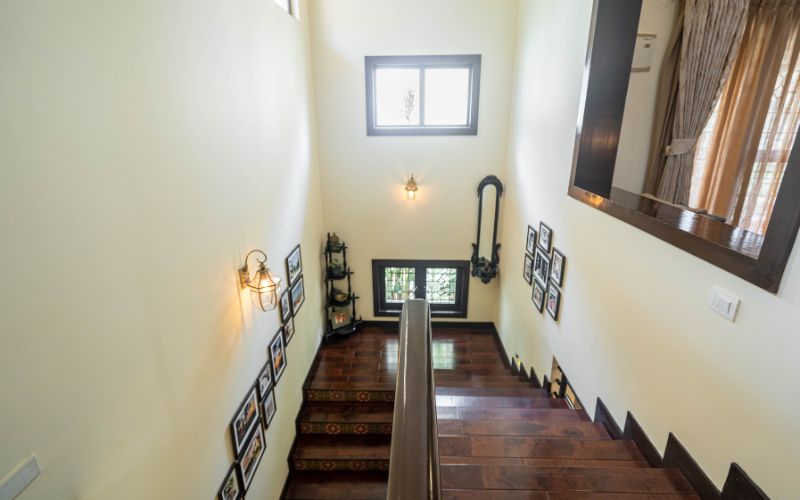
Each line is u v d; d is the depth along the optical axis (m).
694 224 1.70
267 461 3.08
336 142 4.81
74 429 1.28
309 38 4.32
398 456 0.59
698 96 2.64
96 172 1.36
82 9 1.28
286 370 3.58
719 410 1.47
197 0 2.01
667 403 1.78
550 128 3.30
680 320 1.68
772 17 2.65
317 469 3.86
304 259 4.20
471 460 1.91
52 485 1.20
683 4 2.54
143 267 1.61
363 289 5.58
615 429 2.25
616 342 2.24
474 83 4.54
